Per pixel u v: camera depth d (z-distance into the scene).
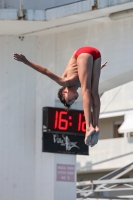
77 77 21.64
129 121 79.56
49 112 34.88
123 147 81.31
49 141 34.97
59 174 35.16
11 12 32.19
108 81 34.25
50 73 21.48
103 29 33.84
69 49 34.97
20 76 35.38
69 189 35.38
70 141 35.62
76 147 35.75
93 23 33.91
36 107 35.41
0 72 35.22
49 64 35.50
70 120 35.56
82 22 33.56
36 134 35.22
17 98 35.19
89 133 21.03
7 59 35.34
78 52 21.66
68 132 35.38
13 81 35.25
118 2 30.39
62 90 22.31
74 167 35.78
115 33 33.38
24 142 34.94
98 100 21.58
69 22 33.31
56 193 34.84
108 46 33.59
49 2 34.75
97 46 34.06
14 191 34.38
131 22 32.78
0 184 34.25
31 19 32.34
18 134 34.91
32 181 34.81
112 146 82.56
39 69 21.42
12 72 35.28
